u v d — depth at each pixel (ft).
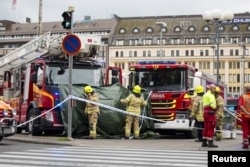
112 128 61.82
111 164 35.83
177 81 64.80
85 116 61.00
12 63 73.41
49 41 65.16
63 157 39.75
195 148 49.29
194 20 408.26
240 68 392.68
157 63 65.98
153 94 65.00
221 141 60.59
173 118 64.18
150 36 404.57
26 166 33.99
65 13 55.06
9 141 56.13
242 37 392.47
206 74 83.05
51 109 60.44
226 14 94.17
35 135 63.77
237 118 71.56
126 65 405.39
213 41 393.70
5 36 418.51
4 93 74.79
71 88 55.93
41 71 62.44
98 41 66.74
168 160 38.78
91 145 51.16
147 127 64.39
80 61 65.00
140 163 36.63
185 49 400.06
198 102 58.85
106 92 63.26
